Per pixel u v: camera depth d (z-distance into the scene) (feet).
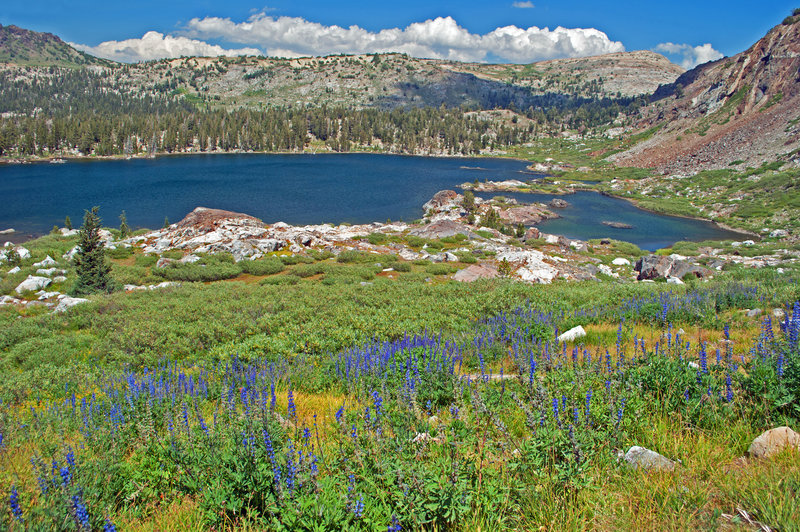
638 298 48.29
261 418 16.65
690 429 16.20
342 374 29.58
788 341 19.44
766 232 215.92
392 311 56.95
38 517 12.48
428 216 254.88
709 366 19.71
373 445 14.70
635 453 14.70
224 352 42.80
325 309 65.51
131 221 248.73
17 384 38.55
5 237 208.95
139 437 19.58
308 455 14.10
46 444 19.89
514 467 13.46
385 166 553.23
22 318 87.04
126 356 49.80
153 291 99.55
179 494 14.89
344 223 252.83
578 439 14.02
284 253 157.79
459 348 33.09
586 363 22.58
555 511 11.83
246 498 13.29
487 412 17.19
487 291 72.18
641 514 11.87
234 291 92.73
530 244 186.19
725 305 38.96
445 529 11.94
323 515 11.67
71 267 133.69
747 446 15.02
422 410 20.53
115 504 14.57
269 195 337.52
